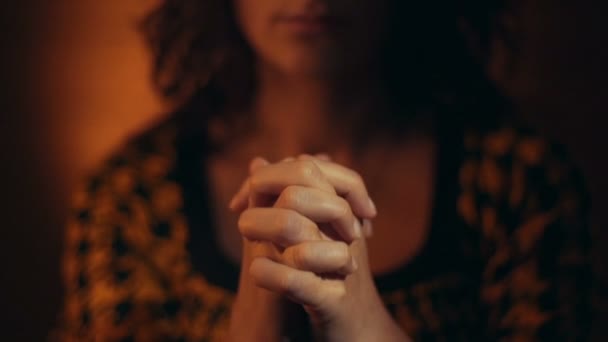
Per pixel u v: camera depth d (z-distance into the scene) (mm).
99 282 1111
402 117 1157
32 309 1388
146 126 1222
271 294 980
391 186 1132
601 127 1323
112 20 1367
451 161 1130
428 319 1071
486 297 1102
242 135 1174
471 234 1109
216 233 1123
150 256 1119
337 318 943
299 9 1117
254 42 1143
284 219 912
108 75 1370
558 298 1097
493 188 1122
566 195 1135
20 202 1393
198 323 1089
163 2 1276
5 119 1395
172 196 1141
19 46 1392
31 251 1391
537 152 1142
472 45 1224
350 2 1124
